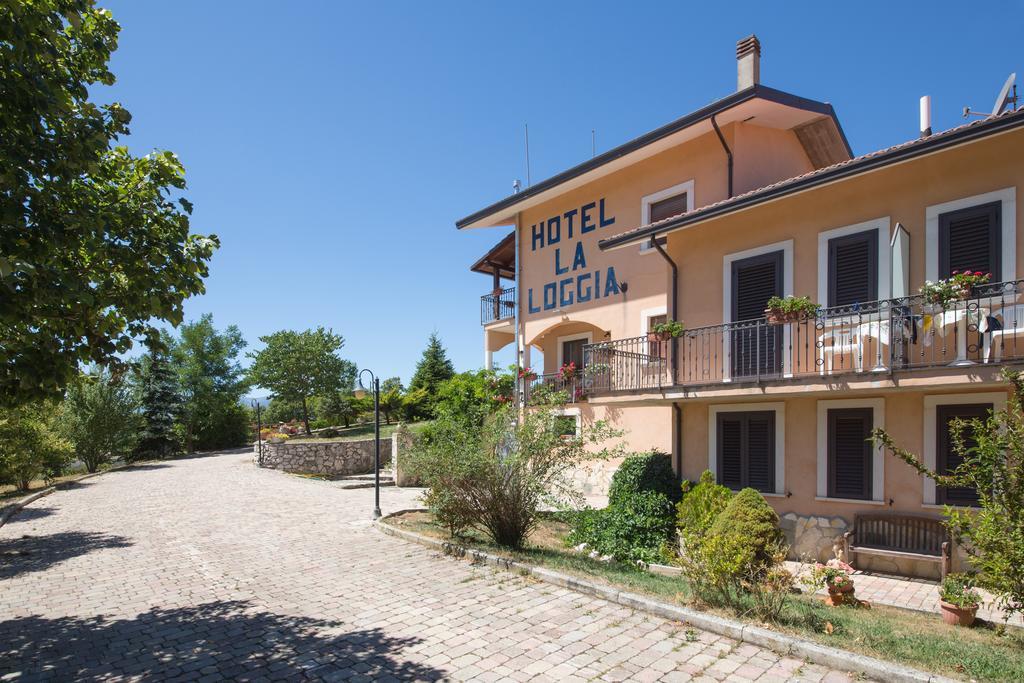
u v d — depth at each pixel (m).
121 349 5.80
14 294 4.41
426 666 5.47
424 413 46.06
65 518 14.72
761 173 14.37
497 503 10.02
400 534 11.61
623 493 12.61
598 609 6.97
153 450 39.00
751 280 11.40
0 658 5.88
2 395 5.31
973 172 8.73
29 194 4.65
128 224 5.38
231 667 5.57
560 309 18.55
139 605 7.56
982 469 5.95
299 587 8.23
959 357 8.08
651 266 15.81
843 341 9.50
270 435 47.28
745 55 13.91
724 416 11.92
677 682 4.99
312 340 53.25
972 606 6.32
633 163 16.39
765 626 5.96
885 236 9.59
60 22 5.02
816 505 10.44
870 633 5.73
